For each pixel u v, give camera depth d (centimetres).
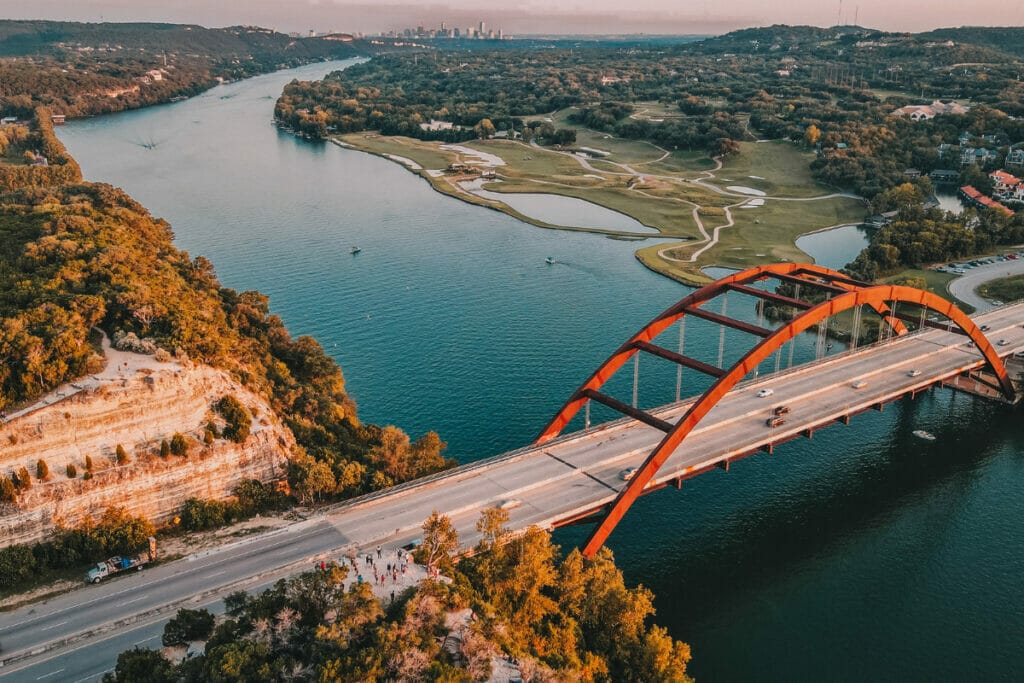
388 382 16650
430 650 7488
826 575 11312
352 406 15012
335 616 7844
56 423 10538
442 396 16088
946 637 10212
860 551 11819
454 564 9531
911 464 14212
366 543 10100
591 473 11825
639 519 12431
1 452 10156
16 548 9744
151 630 8694
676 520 12425
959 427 15562
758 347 11438
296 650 7631
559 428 13038
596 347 18512
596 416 15362
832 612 10619
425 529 9350
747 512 12669
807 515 12644
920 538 12162
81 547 10012
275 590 8175
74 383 11094
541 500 11038
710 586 11031
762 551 11756
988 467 14175
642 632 9338
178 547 10331
